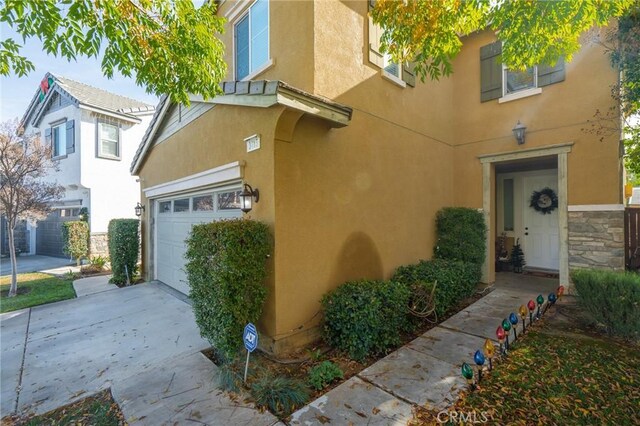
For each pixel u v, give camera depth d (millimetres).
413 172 6613
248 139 4500
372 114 5539
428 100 7148
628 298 4117
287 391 3078
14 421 2990
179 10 3273
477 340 4414
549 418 2721
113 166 13148
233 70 6293
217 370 3746
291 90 3686
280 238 4090
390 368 3674
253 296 3898
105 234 12852
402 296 4504
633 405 2871
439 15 3918
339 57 4871
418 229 6738
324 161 4668
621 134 5734
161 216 8461
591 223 6062
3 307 6625
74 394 3387
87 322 5625
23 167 8711
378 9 4309
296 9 4730
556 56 4215
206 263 3928
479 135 7672
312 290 4469
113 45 3061
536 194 8719
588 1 3254
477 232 7207
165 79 3609
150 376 3689
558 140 6500
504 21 3730
